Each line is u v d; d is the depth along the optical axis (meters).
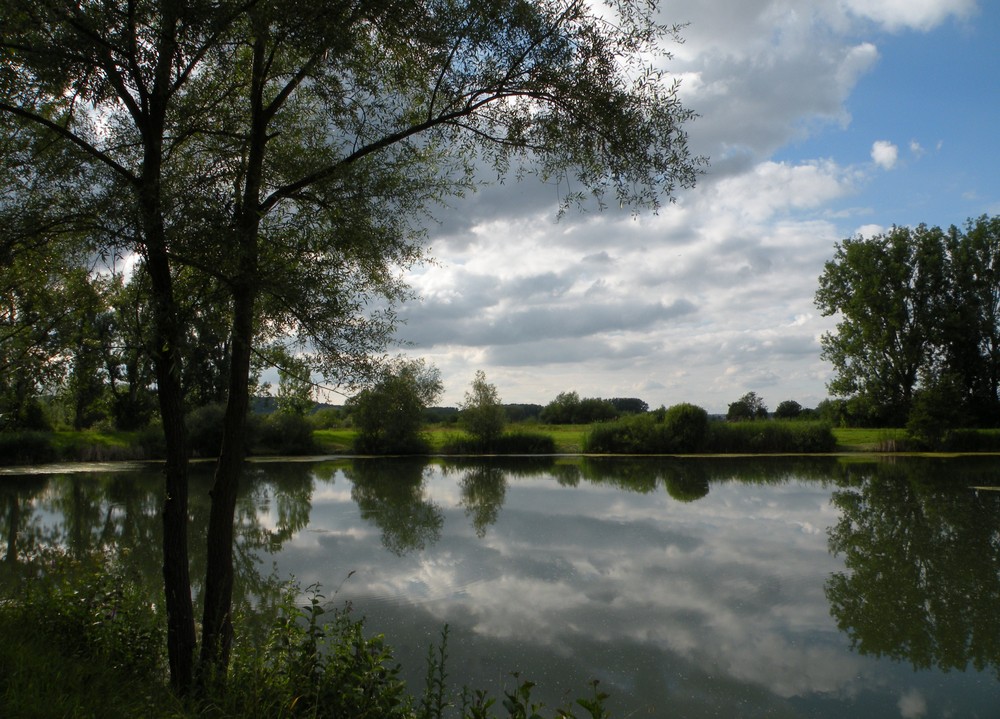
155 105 5.48
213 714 4.82
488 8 5.62
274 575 12.68
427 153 7.33
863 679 8.24
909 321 48.12
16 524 18.88
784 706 7.50
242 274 5.53
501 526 18.22
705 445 44.91
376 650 5.43
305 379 6.38
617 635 9.59
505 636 9.43
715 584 12.24
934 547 15.38
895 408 47.97
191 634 5.70
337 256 6.46
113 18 5.09
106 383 9.46
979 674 8.38
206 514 20.52
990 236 49.28
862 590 11.91
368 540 16.28
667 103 6.18
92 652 5.88
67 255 6.60
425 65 6.28
